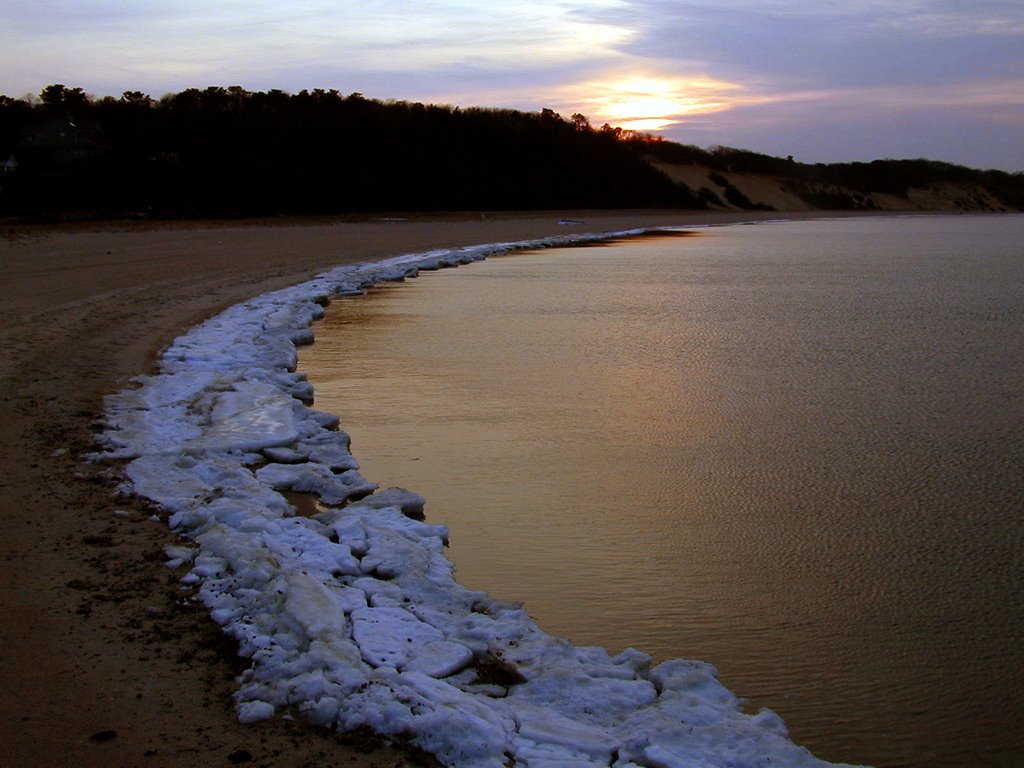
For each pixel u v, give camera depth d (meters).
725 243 54.25
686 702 5.35
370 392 13.53
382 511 8.40
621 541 8.38
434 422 12.00
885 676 6.30
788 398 13.60
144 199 57.53
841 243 56.16
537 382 14.38
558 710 5.23
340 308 22.25
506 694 5.42
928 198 149.00
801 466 10.52
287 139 72.19
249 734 4.71
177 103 75.31
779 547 8.33
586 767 4.57
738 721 5.18
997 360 16.56
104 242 33.38
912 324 20.94
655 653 6.53
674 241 55.47
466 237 48.03
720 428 12.02
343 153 73.94
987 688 6.17
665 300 24.84
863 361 16.42
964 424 12.28
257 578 6.40
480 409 12.70
